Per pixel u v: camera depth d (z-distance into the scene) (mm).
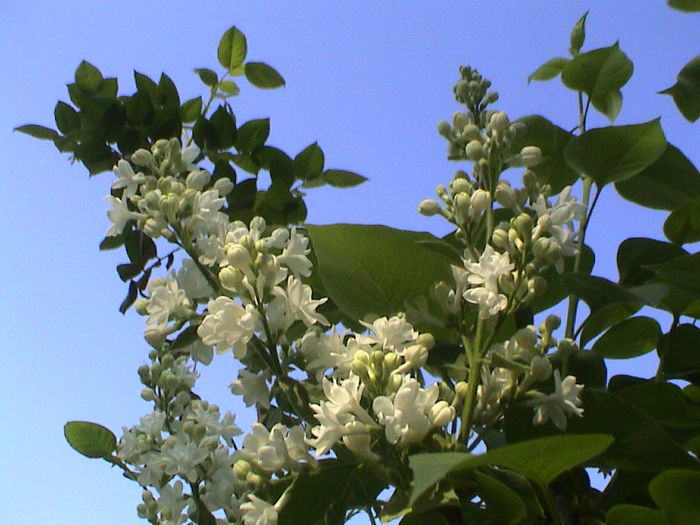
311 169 605
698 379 464
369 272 442
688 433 437
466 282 404
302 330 436
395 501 340
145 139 568
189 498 454
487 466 359
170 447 457
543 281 389
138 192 485
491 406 390
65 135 558
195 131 584
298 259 396
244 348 367
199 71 623
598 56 533
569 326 469
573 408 376
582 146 481
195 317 402
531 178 420
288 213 585
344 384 347
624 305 489
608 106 548
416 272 441
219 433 463
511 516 350
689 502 352
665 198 532
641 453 392
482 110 514
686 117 548
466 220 414
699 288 411
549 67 580
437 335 449
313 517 372
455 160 484
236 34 623
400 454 343
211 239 394
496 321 396
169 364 503
